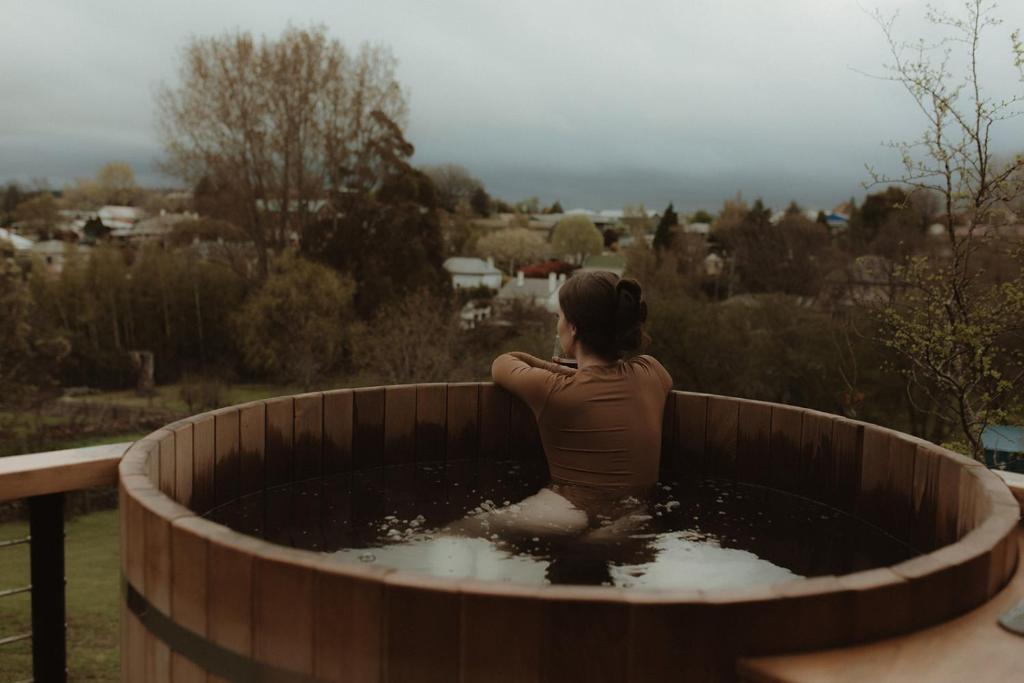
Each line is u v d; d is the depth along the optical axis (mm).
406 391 2193
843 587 931
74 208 54625
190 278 37156
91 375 36406
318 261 34656
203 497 1697
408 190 35719
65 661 1611
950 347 4852
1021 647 954
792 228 38531
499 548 1553
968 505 1412
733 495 1993
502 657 879
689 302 25016
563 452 1929
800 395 22906
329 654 927
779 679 868
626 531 1678
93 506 16297
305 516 1738
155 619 1099
